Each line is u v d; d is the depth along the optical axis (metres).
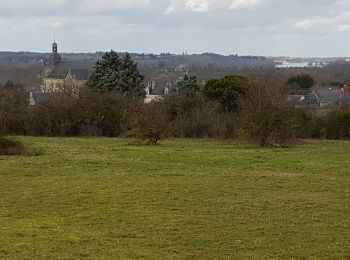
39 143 40.88
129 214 15.98
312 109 52.78
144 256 11.73
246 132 40.41
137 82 65.94
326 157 32.03
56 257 11.59
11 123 51.91
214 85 54.88
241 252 12.08
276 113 39.97
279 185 21.31
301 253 11.97
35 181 22.05
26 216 15.73
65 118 51.47
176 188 20.41
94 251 12.08
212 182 21.95
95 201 17.91
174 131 48.66
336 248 12.35
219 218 15.50
